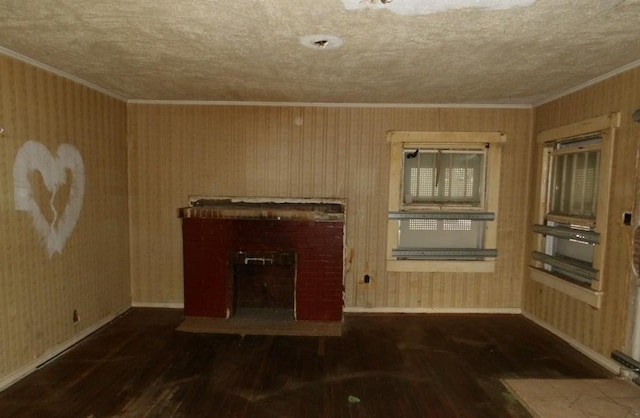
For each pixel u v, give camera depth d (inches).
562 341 130.0
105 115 139.4
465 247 157.5
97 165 135.0
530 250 151.2
